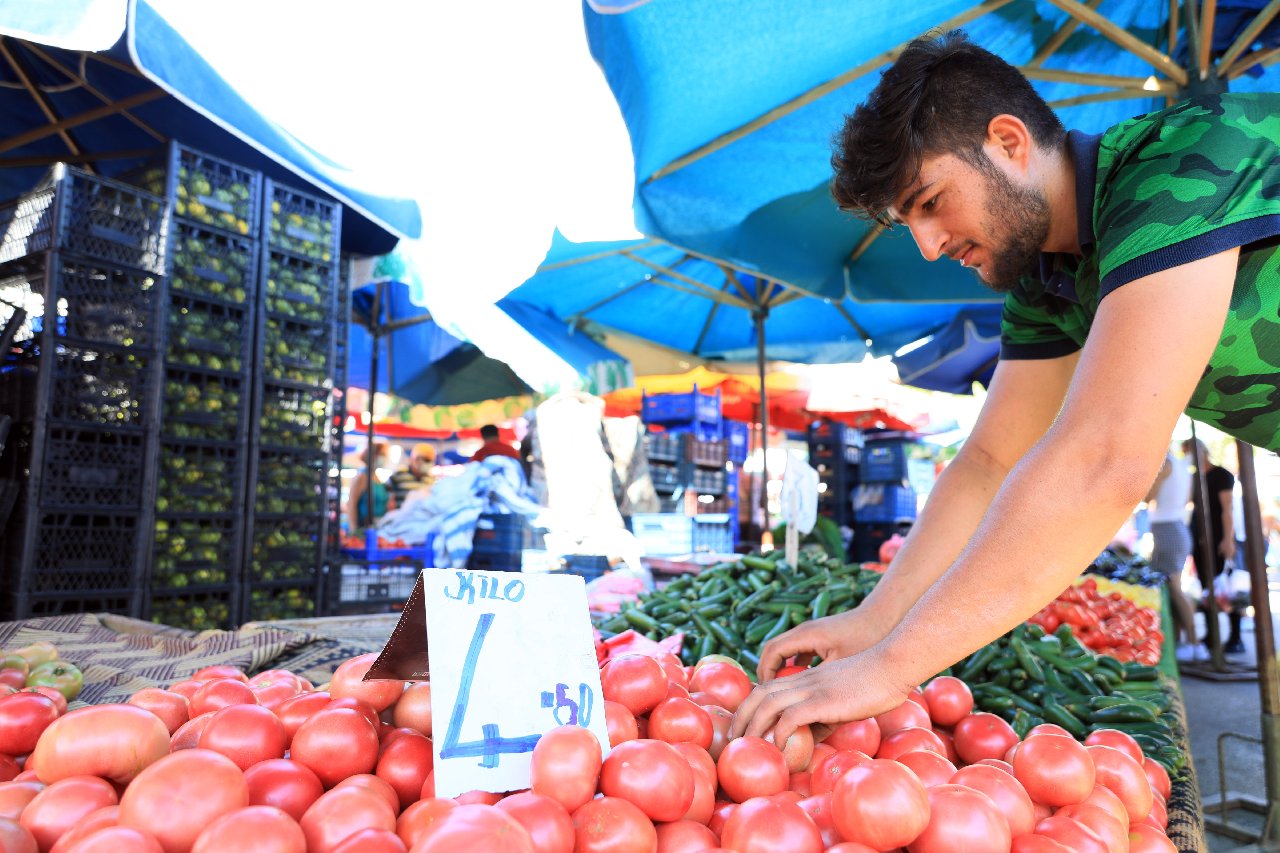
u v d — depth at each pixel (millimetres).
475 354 7070
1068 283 1353
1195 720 4785
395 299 7219
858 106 1246
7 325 3312
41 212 3363
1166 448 1007
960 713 1357
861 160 1208
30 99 4105
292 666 2170
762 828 817
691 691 1311
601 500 5527
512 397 7141
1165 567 6992
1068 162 1223
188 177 3781
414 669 985
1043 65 3314
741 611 2574
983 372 7363
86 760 799
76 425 3303
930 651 1042
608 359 6188
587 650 1027
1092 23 2783
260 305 4035
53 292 3250
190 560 3658
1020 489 1033
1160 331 1010
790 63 2838
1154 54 2854
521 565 5363
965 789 889
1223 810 3303
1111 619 3559
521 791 892
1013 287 1512
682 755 894
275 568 4039
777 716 1095
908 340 6855
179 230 3754
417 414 9273
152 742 833
